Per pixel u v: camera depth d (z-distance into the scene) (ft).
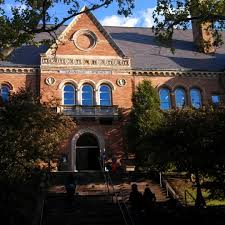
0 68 129.29
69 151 123.44
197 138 69.62
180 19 66.64
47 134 70.79
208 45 76.64
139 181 97.66
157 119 107.86
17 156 64.59
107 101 132.77
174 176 96.48
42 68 130.00
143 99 119.75
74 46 134.72
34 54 136.56
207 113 75.66
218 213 67.46
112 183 88.84
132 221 59.72
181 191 87.04
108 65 135.33
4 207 61.93
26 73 130.93
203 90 139.85
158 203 76.38
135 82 136.05
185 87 139.33
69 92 131.03
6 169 63.41
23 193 72.33
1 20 60.34
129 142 115.96
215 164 66.03
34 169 72.38
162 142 77.82
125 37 156.25
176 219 63.57
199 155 67.92
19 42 61.82
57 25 62.39
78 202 74.74
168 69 139.03
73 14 62.64
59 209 69.67
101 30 137.80
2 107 66.85
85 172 100.37
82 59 133.90
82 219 63.52
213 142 67.05
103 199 77.92
